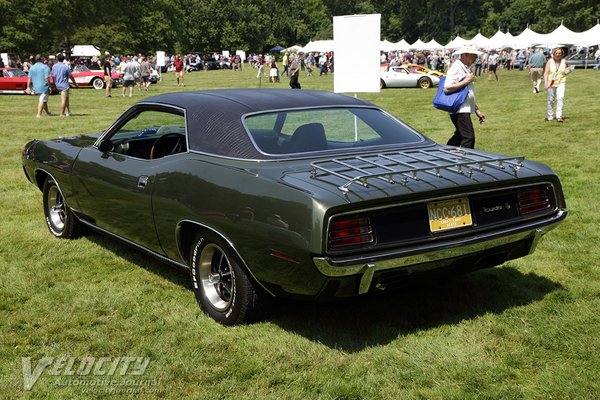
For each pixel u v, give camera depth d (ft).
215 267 13.61
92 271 16.83
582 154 33.35
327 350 11.91
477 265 12.64
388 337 12.42
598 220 20.79
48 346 12.37
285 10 396.16
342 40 35.32
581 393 10.24
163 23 275.18
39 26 213.25
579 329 12.59
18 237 20.06
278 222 11.25
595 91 76.84
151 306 14.29
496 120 50.31
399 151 14.02
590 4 289.12
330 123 14.20
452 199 11.85
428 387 10.58
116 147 16.89
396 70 105.40
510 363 11.30
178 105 15.10
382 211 11.15
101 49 236.02
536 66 79.00
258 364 11.40
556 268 16.46
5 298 14.89
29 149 20.53
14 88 92.63
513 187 12.55
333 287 11.06
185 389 10.68
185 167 13.62
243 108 14.01
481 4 388.16
